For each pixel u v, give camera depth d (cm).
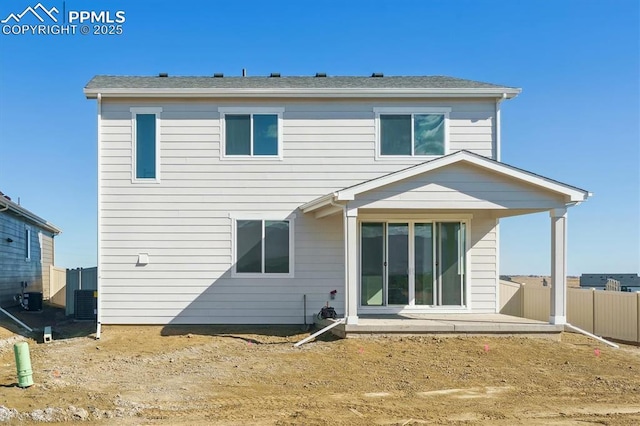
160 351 1236
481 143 1534
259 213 1508
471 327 1256
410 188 1239
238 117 1521
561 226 1268
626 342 1459
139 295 1487
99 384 930
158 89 1481
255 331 1443
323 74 1792
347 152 1521
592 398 867
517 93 1517
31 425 709
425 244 1525
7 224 2030
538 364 1066
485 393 888
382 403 827
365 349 1150
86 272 1983
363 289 1505
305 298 1503
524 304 1756
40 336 1503
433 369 1022
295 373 999
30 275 2398
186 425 715
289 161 1516
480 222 1538
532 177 1243
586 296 1599
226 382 944
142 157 1501
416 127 1530
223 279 1498
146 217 1494
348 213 1235
